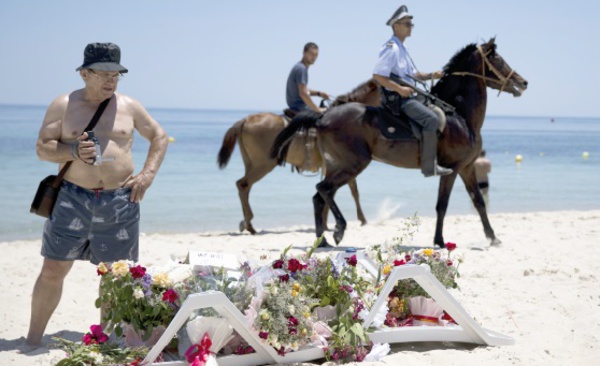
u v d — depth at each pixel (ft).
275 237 34.06
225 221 42.42
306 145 34.24
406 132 29.14
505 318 17.92
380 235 34.14
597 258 26.32
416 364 14.02
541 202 53.83
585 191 62.08
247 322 13.23
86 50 15.11
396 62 28.63
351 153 29.60
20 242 32.45
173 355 13.55
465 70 30.14
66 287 21.45
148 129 15.96
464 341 15.51
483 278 22.88
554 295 20.17
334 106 32.30
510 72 29.94
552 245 29.73
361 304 14.71
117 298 13.28
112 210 15.16
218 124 411.75
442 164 29.60
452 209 49.14
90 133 14.60
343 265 15.11
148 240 32.48
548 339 16.12
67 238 15.17
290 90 36.01
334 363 14.08
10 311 18.98
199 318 13.03
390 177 73.92
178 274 13.70
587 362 14.64
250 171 36.27
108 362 12.80
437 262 16.26
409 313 16.11
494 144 186.29
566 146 175.11
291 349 13.84
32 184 57.41
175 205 49.01
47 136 15.03
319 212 30.42
